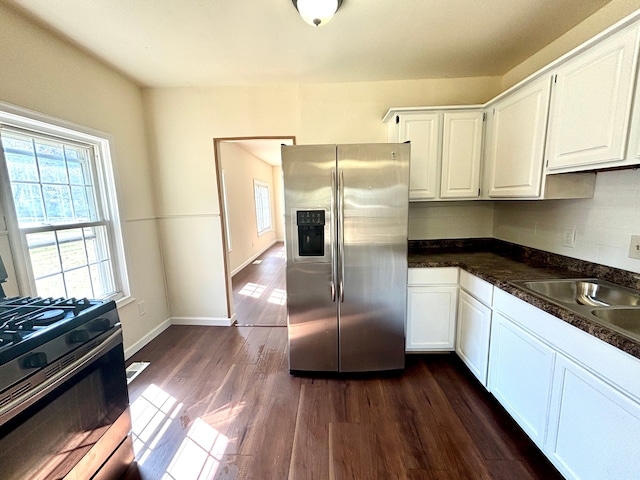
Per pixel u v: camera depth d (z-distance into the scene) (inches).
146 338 106.3
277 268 226.1
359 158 76.6
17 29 63.7
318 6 58.4
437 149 92.2
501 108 82.2
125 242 96.8
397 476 53.8
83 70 81.4
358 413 70.0
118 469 54.4
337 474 54.6
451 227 108.3
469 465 55.7
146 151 109.6
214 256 117.3
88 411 48.1
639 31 43.9
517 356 60.3
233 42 77.1
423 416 68.5
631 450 37.9
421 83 104.0
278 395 77.4
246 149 231.5
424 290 87.1
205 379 84.8
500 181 83.0
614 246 62.0
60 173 78.0
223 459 58.4
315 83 105.7
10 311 46.9
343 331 83.9
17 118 64.1
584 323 43.4
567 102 58.8
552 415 51.2
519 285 62.4
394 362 85.4
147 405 74.0
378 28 71.6
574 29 72.5
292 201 79.0
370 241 80.0
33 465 38.8
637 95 45.0
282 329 117.8
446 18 67.9
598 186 65.2
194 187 113.3
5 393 35.0
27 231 66.6
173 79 100.8
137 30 70.9
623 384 38.6
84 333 47.0
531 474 53.7
